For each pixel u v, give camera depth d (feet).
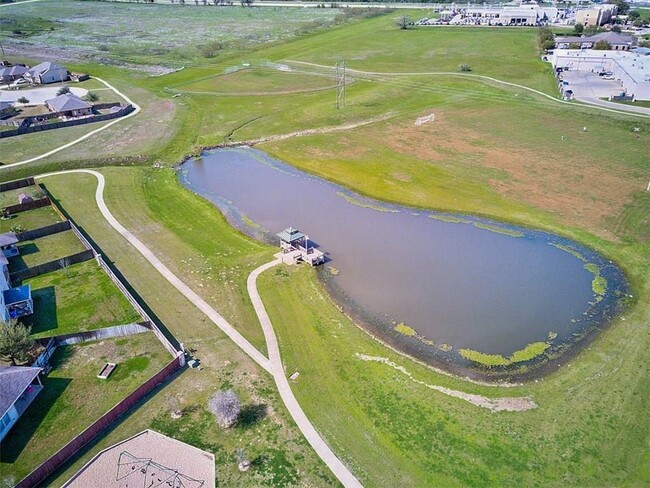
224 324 145.07
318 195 224.33
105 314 149.48
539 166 243.19
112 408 113.39
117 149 271.69
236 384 124.16
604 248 179.11
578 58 419.95
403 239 188.75
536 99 346.74
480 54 486.38
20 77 409.28
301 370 128.88
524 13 649.61
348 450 107.86
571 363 131.85
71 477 101.45
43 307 152.87
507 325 145.79
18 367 119.24
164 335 139.23
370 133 291.79
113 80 405.18
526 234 189.26
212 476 101.91
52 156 262.06
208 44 543.80
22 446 108.17
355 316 150.10
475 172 238.48
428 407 118.52
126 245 185.68
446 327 145.38
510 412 117.08
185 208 214.69
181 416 115.24
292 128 302.86
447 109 329.52
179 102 350.23
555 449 107.55
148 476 101.71
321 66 451.12
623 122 296.71
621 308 151.02
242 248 184.85
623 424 113.09
